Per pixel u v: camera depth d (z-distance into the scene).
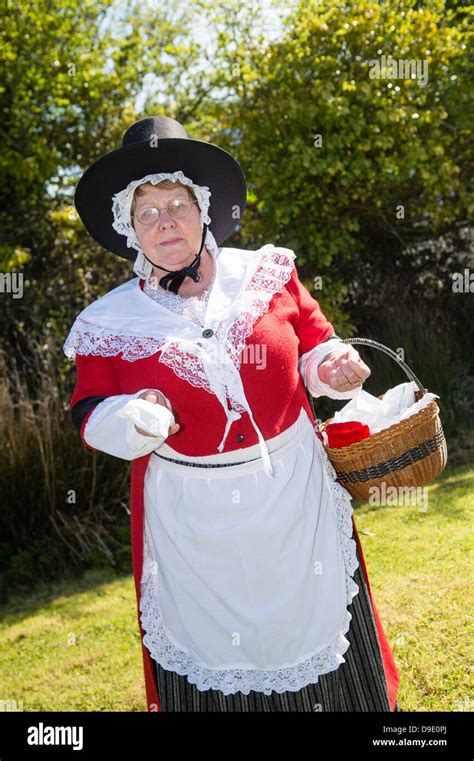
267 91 6.31
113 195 2.20
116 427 1.92
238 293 2.09
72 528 5.14
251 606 2.01
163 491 2.08
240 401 1.99
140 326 2.09
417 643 3.11
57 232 6.60
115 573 4.95
